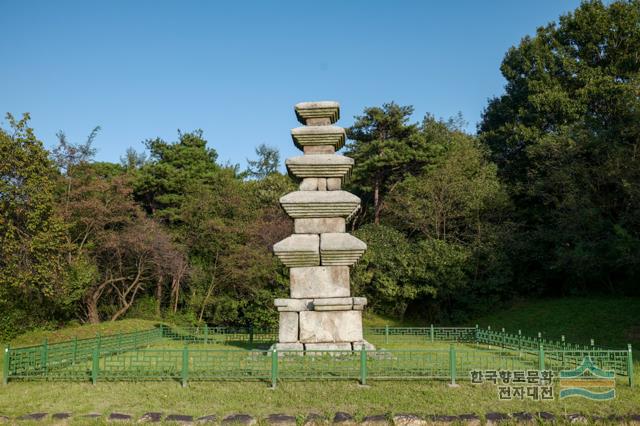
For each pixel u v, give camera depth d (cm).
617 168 2609
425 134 3341
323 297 1327
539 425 854
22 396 1017
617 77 3105
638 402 959
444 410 908
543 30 3522
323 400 963
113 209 2638
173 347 1764
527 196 3288
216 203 3030
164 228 2952
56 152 2508
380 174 3203
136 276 2881
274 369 1058
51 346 1293
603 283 3005
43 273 2033
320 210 1355
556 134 3045
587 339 2286
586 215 2678
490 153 3559
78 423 873
